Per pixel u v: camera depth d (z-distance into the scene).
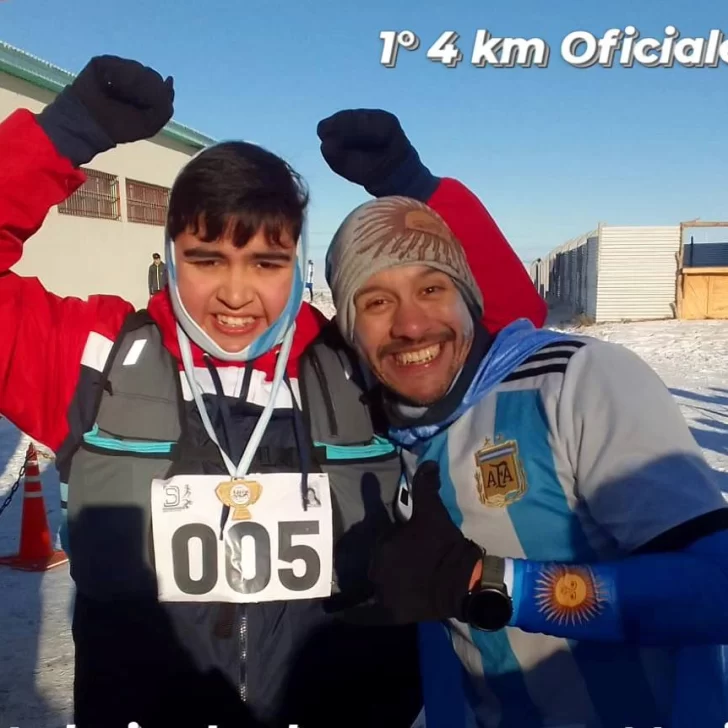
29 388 1.72
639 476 1.34
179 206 1.66
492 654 1.62
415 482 1.44
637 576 1.28
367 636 1.86
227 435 1.77
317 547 1.76
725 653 1.50
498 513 1.53
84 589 1.73
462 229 2.00
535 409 1.52
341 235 1.71
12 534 5.34
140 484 1.71
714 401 9.95
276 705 1.77
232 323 1.74
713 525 1.28
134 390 1.75
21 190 1.73
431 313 1.60
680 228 22.00
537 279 40.28
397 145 1.96
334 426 1.83
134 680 1.73
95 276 16.94
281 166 1.71
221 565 1.72
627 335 18.47
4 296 1.73
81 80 1.76
